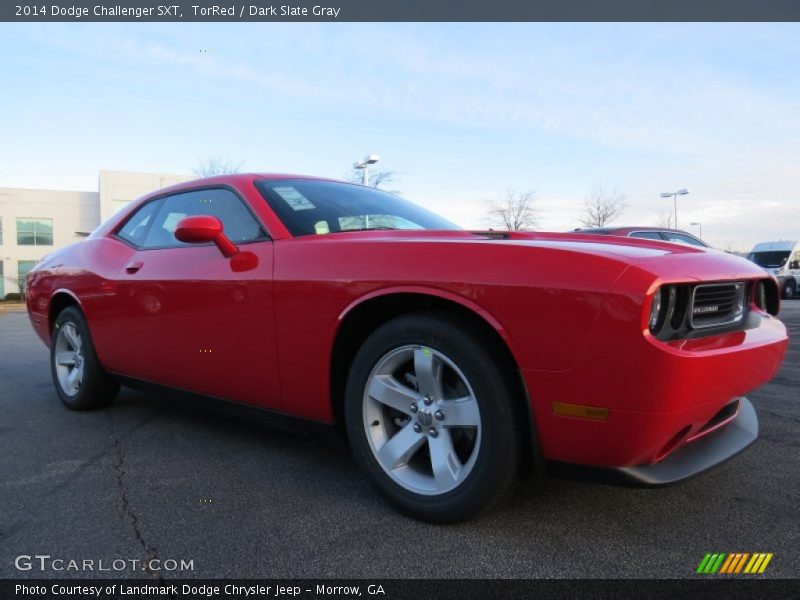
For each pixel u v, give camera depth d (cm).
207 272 279
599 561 186
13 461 294
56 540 207
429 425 213
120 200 3359
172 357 303
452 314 206
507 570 182
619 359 173
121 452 305
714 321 204
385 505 232
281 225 267
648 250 207
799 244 2269
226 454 298
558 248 192
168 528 215
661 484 185
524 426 196
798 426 338
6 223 3406
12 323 1474
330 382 237
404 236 245
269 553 195
